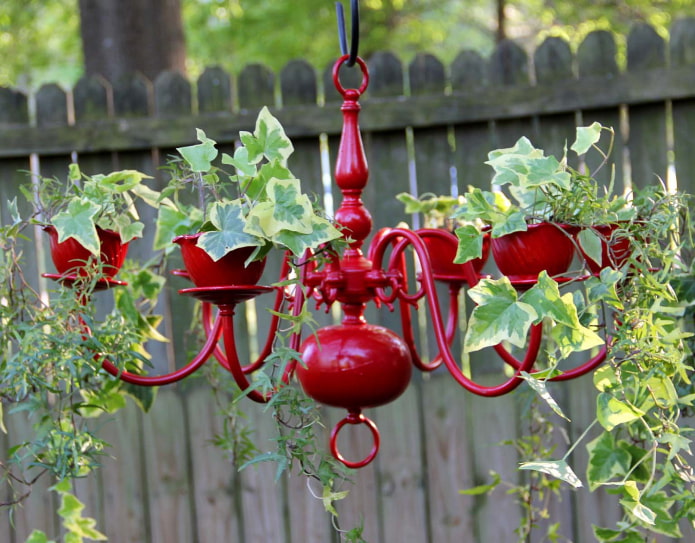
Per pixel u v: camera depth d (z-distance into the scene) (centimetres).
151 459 288
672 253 157
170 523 288
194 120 281
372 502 285
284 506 287
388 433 285
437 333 145
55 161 284
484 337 132
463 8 810
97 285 165
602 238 140
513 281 140
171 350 286
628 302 146
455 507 284
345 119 158
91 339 155
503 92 272
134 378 154
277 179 133
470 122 277
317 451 144
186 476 288
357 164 156
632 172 270
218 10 705
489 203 146
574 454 278
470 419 283
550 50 271
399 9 732
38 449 170
